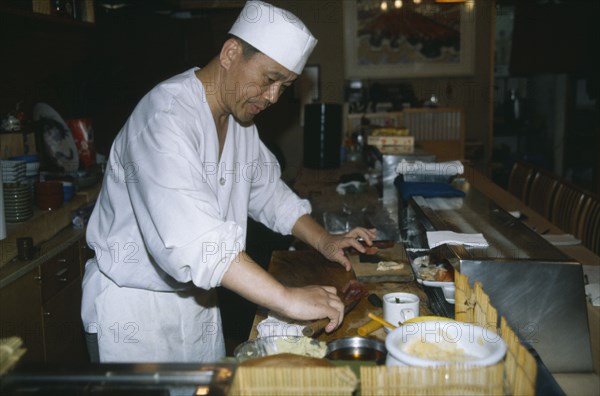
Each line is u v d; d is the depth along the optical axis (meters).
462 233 1.49
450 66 6.02
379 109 5.39
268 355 0.94
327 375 0.77
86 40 3.85
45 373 0.77
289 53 1.30
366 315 1.37
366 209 2.64
